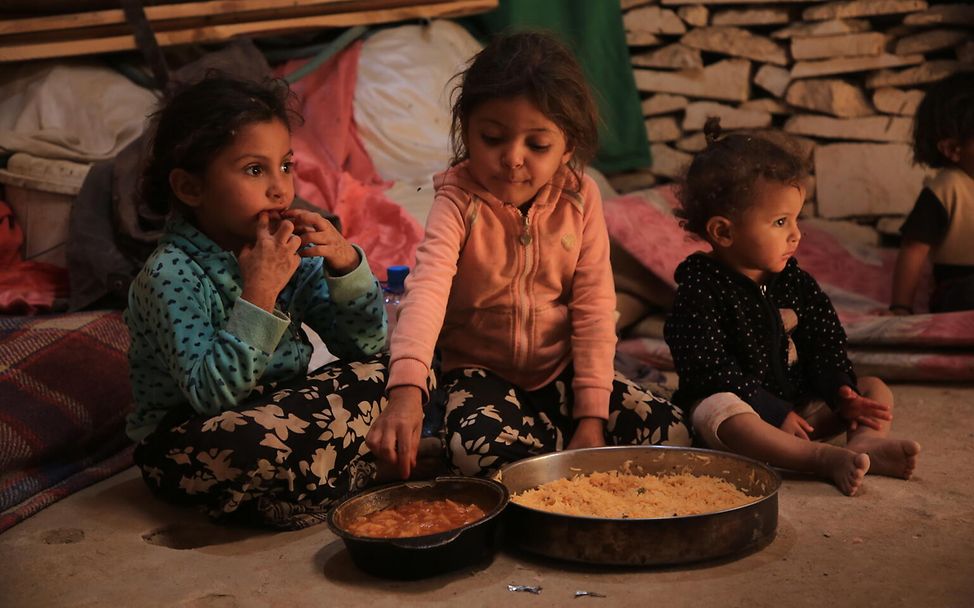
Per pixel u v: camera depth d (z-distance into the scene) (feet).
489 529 6.18
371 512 6.51
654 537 6.03
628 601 5.74
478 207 7.54
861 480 7.18
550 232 7.67
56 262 11.78
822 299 8.53
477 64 7.02
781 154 7.99
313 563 6.42
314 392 7.14
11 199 12.05
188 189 7.11
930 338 10.11
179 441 6.86
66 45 12.93
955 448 8.24
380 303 7.75
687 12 15.78
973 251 11.43
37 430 7.98
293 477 6.88
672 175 16.33
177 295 6.97
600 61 15.79
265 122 6.98
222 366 6.70
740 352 8.27
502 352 7.88
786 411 7.97
